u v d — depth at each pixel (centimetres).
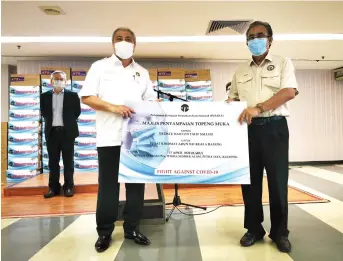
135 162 178
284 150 179
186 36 426
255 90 186
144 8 327
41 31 401
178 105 179
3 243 197
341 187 390
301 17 358
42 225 237
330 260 164
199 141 179
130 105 180
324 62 591
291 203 297
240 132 178
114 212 185
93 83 182
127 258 170
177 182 178
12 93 479
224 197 337
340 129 660
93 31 402
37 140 477
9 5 317
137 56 540
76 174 454
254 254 174
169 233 214
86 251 181
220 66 596
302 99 651
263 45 175
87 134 492
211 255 173
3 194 353
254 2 316
